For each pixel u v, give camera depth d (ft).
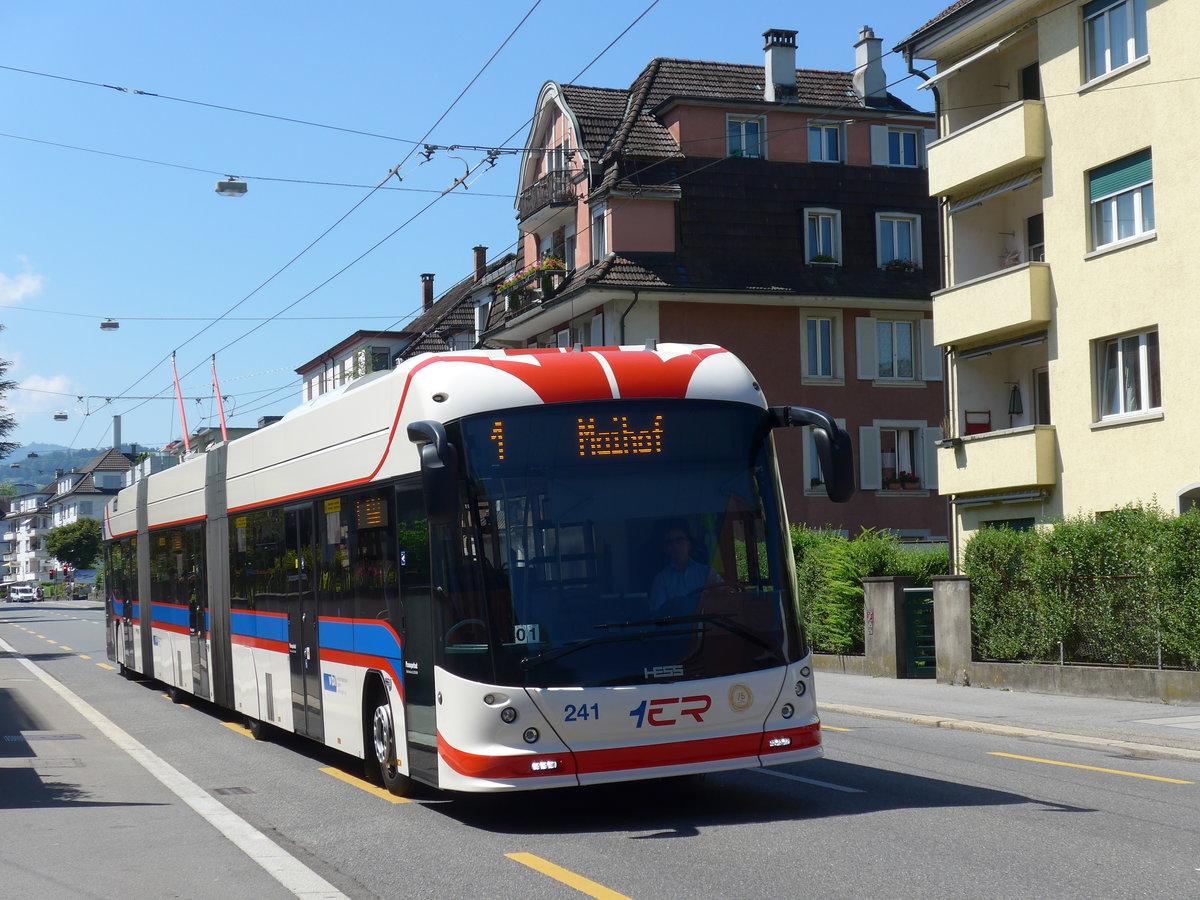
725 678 31.04
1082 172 83.41
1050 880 24.54
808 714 31.99
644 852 28.32
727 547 31.96
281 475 48.37
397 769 36.60
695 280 137.59
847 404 143.84
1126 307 80.18
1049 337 86.17
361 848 30.42
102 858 30.50
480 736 30.48
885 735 50.93
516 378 32.27
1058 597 62.03
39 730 60.44
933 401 147.23
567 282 145.59
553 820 33.01
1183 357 76.13
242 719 62.44
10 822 36.11
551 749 30.14
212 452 60.23
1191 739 45.80
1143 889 23.77
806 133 145.59
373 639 37.73
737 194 141.69
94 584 376.68
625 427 32.19
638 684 30.50
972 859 26.50
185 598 66.08
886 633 76.02
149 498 77.10
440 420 32.09
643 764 30.40
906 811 32.48
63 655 124.06
